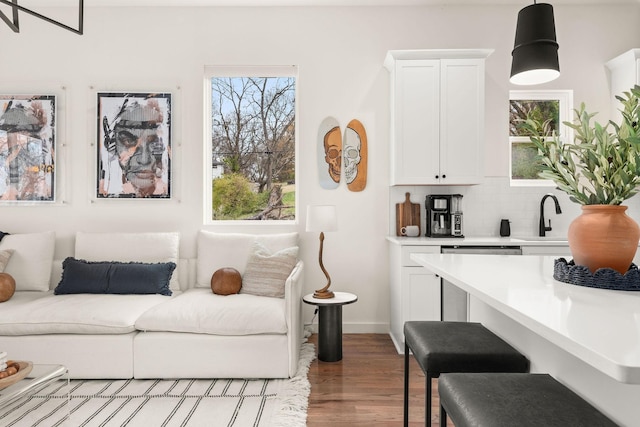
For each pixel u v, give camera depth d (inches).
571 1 150.0
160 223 152.9
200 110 153.0
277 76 155.2
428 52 136.9
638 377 26.1
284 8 153.3
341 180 153.8
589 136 57.4
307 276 153.5
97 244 140.6
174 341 109.4
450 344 63.4
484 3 150.9
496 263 75.2
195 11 152.9
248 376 109.3
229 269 131.6
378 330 153.5
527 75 88.7
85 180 152.5
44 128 151.3
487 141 153.3
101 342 109.1
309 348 133.0
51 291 137.4
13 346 108.4
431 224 146.6
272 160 159.9
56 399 95.8
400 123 138.9
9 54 151.3
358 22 153.3
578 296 47.8
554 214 152.6
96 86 152.1
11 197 151.8
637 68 140.1
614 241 53.6
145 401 97.7
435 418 90.4
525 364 60.2
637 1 149.4
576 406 42.5
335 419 90.0
